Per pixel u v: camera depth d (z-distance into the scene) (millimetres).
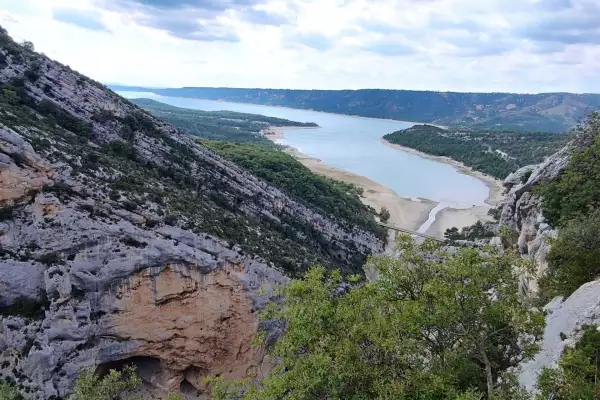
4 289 39188
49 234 40500
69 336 39812
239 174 74875
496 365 22031
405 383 18531
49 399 38188
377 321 20375
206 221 50156
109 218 42781
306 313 21688
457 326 20156
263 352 46656
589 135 48000
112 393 35688
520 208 51000
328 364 19172
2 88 51938
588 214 37469
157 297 43406
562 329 23828
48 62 58312
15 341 38312
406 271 21797
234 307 46656
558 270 31953
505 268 19984
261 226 66938
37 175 40469
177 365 45156
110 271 41562
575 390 17438
